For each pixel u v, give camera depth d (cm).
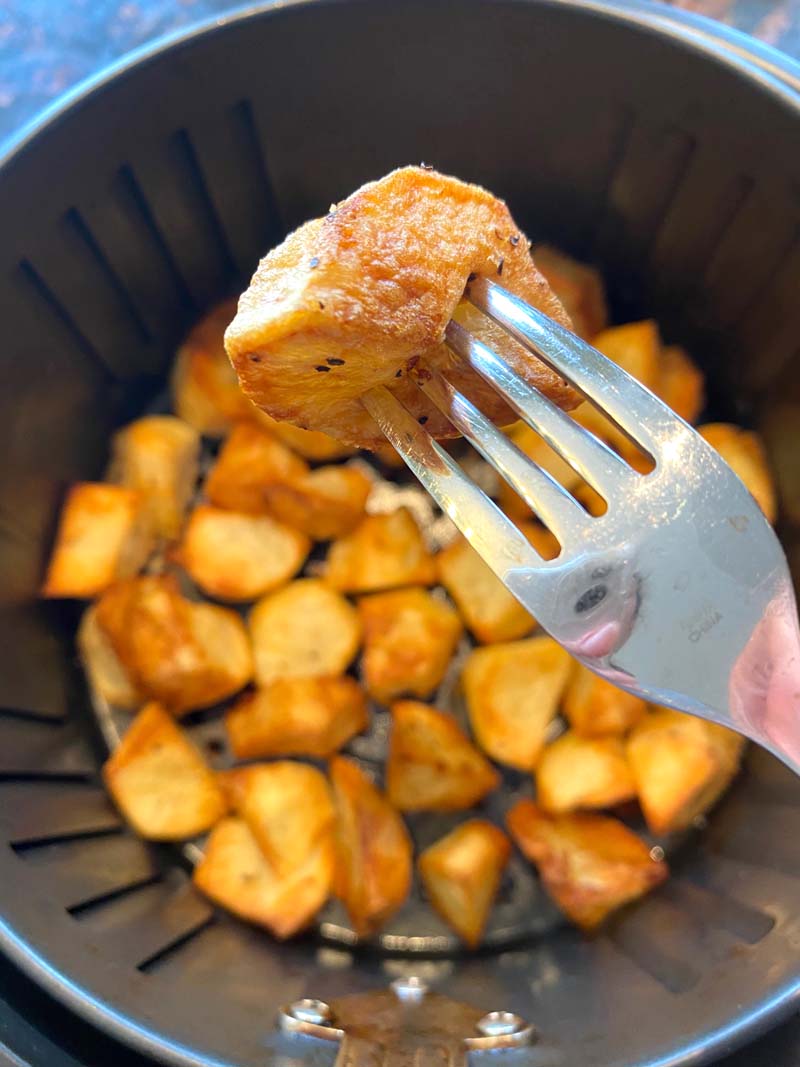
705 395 24
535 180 23
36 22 25
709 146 20
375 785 22
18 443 21
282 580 24
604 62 19
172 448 24
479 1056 14
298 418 14
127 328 24
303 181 23
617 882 20
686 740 21
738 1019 13
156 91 20
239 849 21
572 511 13
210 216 23
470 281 14
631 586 13
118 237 22
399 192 12
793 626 13
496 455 13
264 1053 13
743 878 18
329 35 20
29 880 16
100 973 15
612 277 25
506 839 21
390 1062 13
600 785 21
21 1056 13
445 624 22
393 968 20
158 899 20
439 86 21
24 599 22
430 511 25
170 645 22
